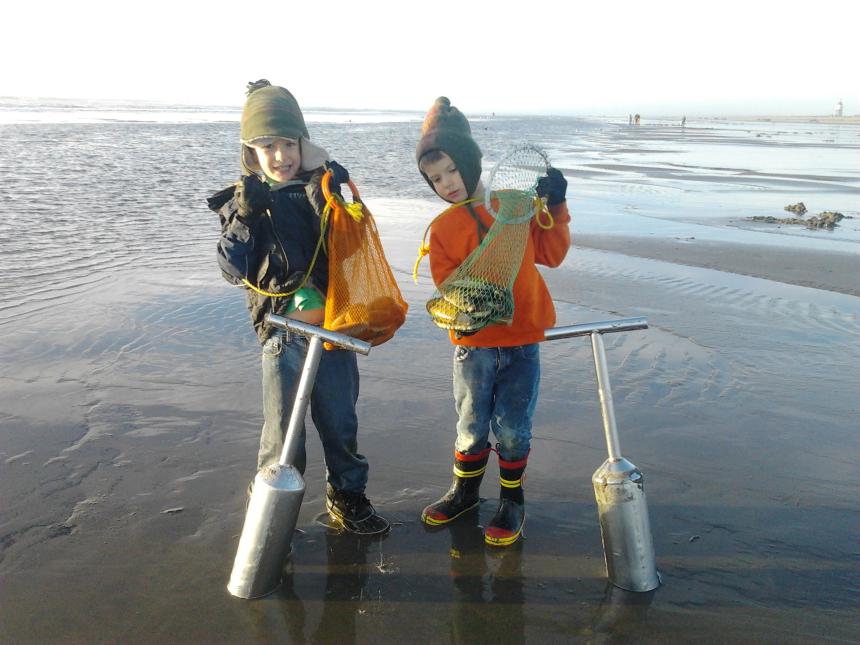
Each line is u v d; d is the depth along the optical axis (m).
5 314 5.76
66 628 2.48
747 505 3.39
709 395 4.64
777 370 5.11
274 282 2.88
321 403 2.97
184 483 3.48
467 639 2.48
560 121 111.12
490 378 3.07
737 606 2.67
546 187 2.99
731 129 84.44
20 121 37.69
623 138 52.22
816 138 57.59
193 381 4.67
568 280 7.66
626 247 9.62
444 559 2.95
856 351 5.54
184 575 2.79
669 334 5.85
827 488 3.56
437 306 2.81
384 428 4.11
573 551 3.02
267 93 2.91
